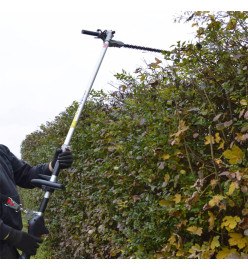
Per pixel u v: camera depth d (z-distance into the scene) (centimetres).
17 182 267
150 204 280
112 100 416
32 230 234
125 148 313
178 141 244
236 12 244
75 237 433
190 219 236
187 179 251
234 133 246
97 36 302
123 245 320
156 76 292
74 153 470
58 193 520
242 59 241
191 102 267
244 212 205
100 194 372
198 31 266
